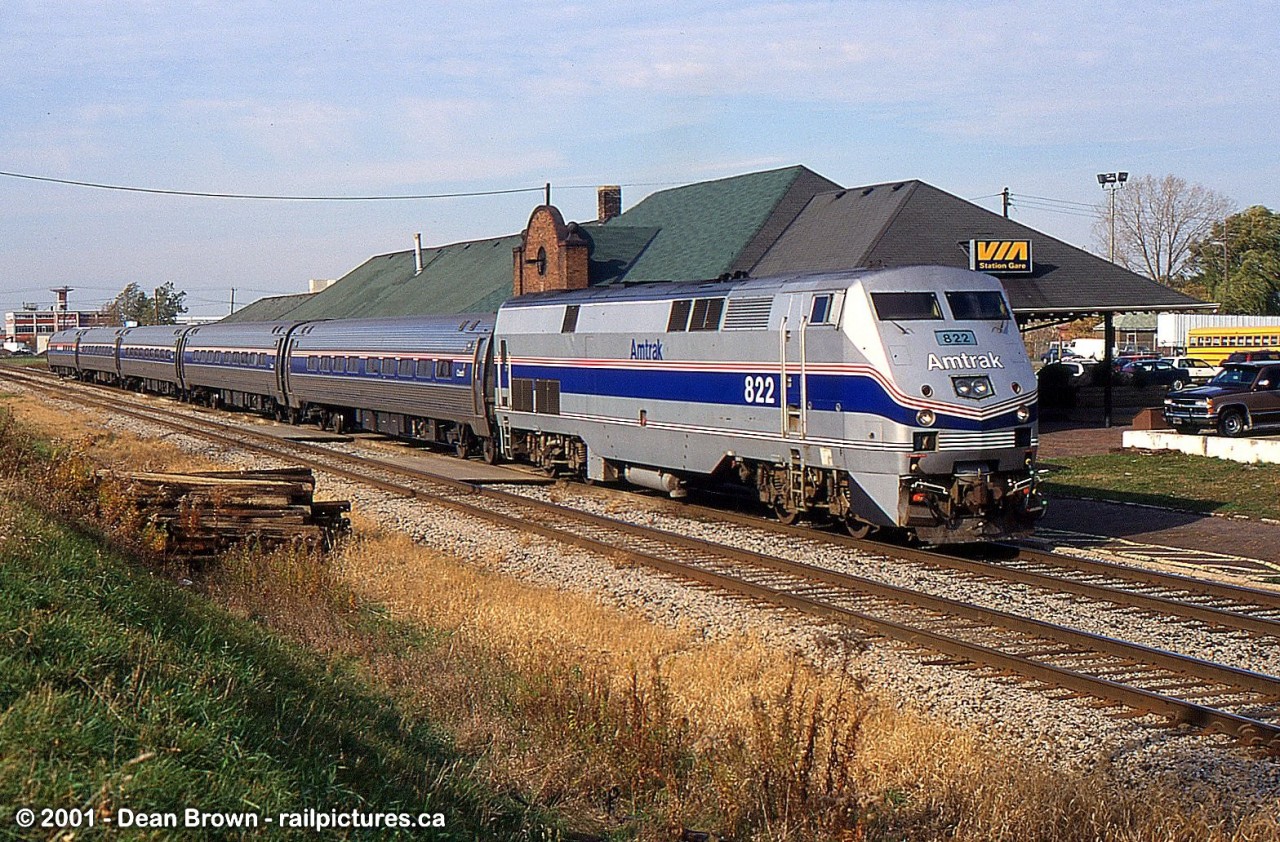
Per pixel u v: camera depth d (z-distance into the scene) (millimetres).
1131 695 10289
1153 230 110250
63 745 5953
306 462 29516
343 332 38625
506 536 19109
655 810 7867
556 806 7812
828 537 18453
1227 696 10633
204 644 9172
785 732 8156
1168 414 35344
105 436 35812
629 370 22656
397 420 35375
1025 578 15383
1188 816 7629
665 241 43719
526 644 11305
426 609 13445
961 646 11859
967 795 7973
